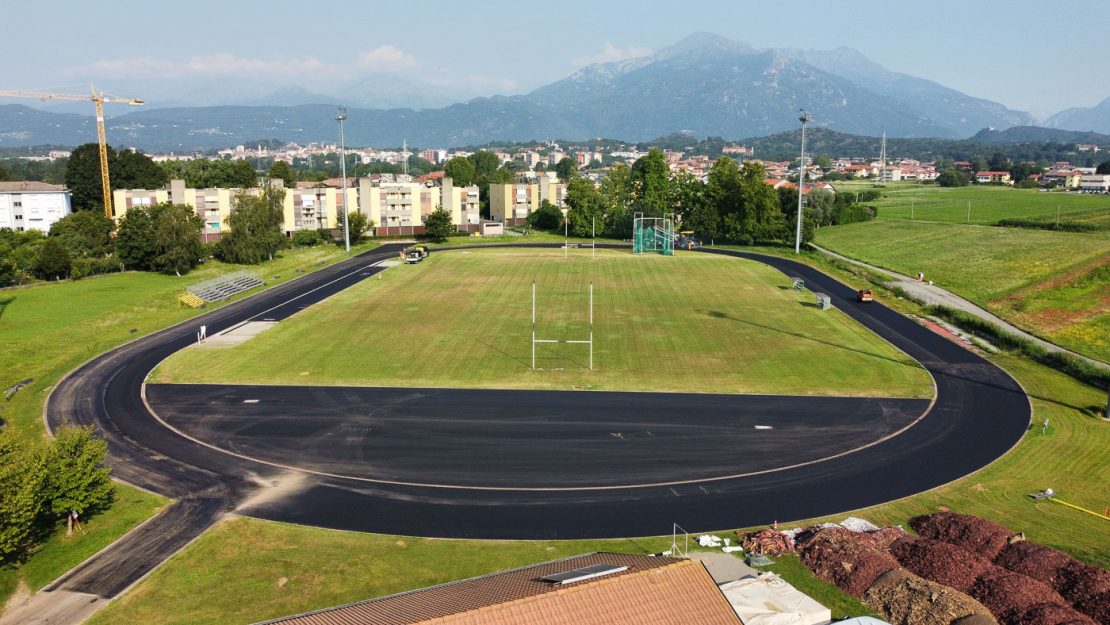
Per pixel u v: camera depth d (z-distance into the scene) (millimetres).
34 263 108000
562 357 73000
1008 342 79625
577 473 47625
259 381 65375
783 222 155000
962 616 31391
